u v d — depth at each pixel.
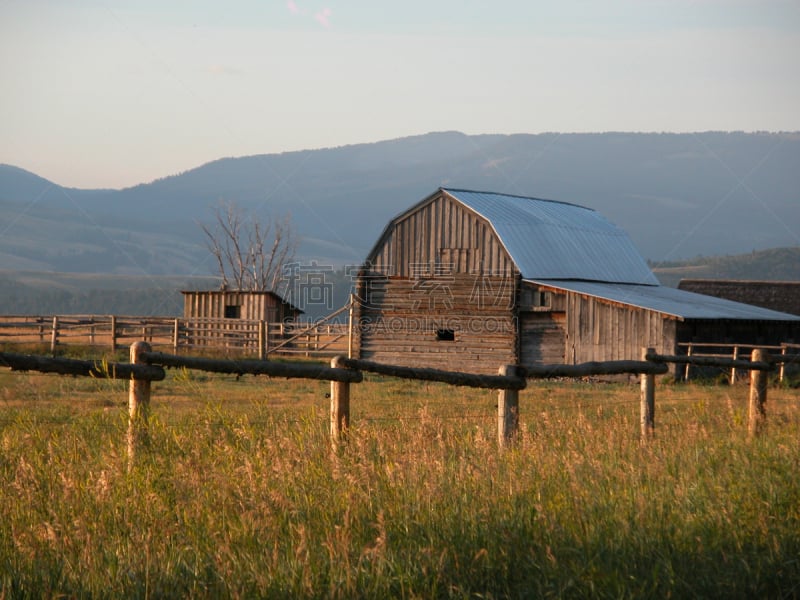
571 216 82.56
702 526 10.86
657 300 64.25
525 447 15.84
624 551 9.83
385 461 14.44
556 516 11.05
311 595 8.66
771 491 12.59
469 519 10.80
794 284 104.44
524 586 8.99
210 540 10.34
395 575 9.12
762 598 9.03
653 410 20.12
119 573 9.16
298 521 10.90
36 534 10.42
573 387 48.69
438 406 30.95
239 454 14.45
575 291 61.94
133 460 13.59
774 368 21.92
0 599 8.58
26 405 26.58
